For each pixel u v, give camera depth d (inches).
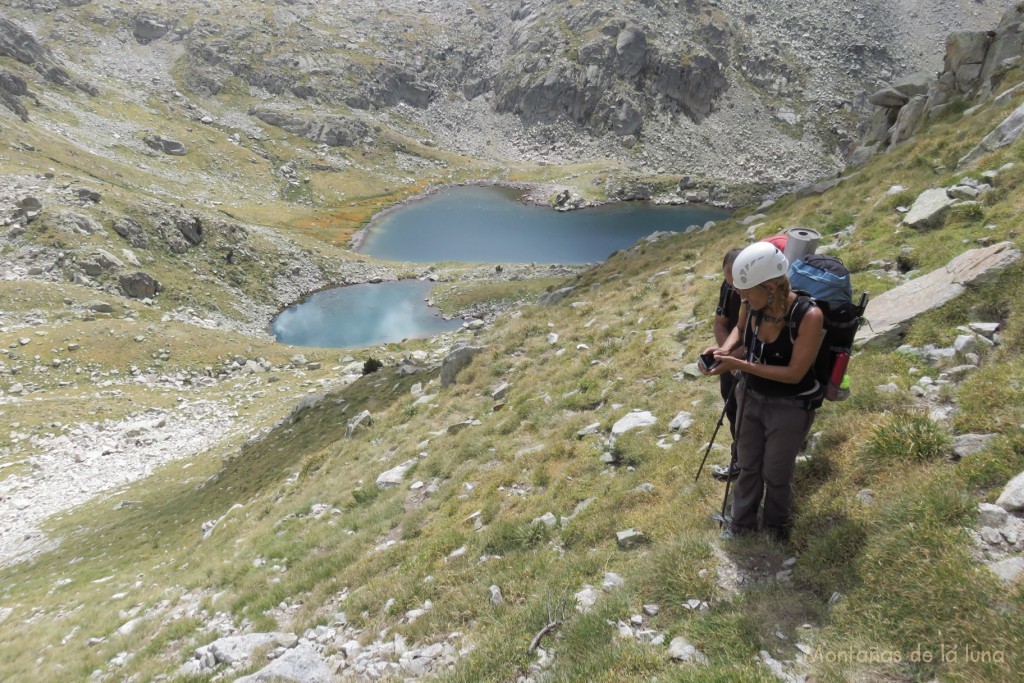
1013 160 594.6
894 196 700.0
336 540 607.5
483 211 7475.4
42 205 3937.0
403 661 329.7
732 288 273.3
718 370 254.4
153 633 609.9
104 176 5423.2
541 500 444.8
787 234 281.3
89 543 1430.9
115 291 3614.7
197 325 3599.9
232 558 730.2
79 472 2057.1
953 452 270.8
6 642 855.1
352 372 2928.2
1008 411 273.4
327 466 918.4
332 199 7450.8
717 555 283.0
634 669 235.1
